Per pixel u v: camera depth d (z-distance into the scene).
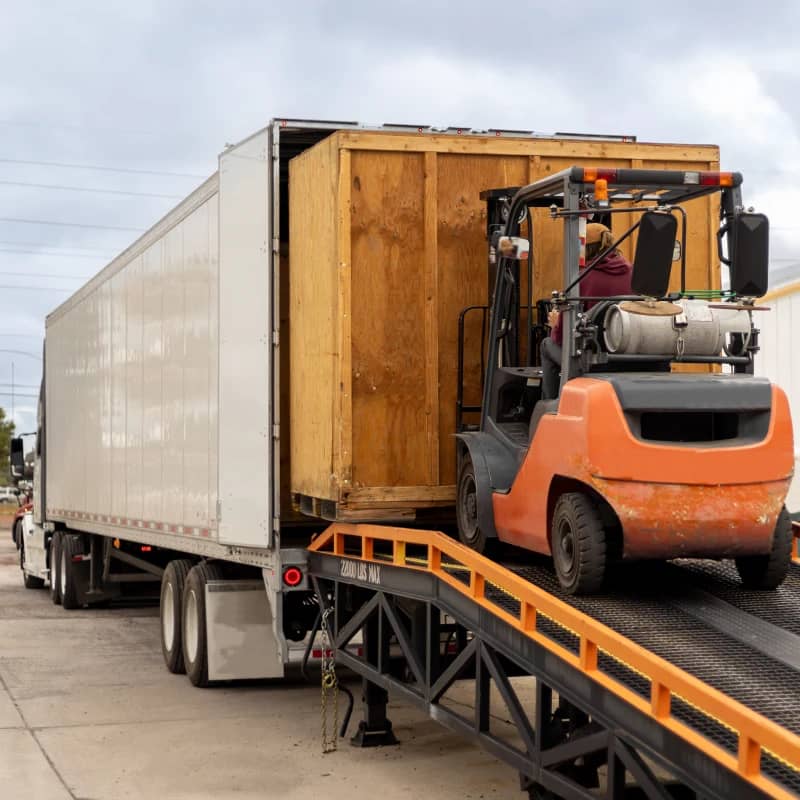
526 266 8.65
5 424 77.38
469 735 7.11
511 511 7.45
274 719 9.95
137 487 13.60
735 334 7.09
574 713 6.90
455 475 8.78
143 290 13.29
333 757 8.73
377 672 8.45
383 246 8.70
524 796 7.76
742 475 6.50
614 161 9.09
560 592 6.96
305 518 11.13
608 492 6.43
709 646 6.02
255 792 7.82
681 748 5.05
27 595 19.98
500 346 8.18
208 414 10.91
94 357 15.87
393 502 8.66
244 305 9.92
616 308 6.77
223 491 10.23
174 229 12.03
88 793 7.79
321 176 8.96
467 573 7.54
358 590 9.17
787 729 4.94
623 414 6.46
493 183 8.90
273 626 9.98
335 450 8.65
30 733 9.45
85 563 17.48
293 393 9.59
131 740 9.22
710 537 6.48
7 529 44.75
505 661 7.30
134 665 12.59
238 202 9.98
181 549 11.91
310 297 9.20
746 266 6.78
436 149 8.76
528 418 8.01
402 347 8.70
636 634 6.17
